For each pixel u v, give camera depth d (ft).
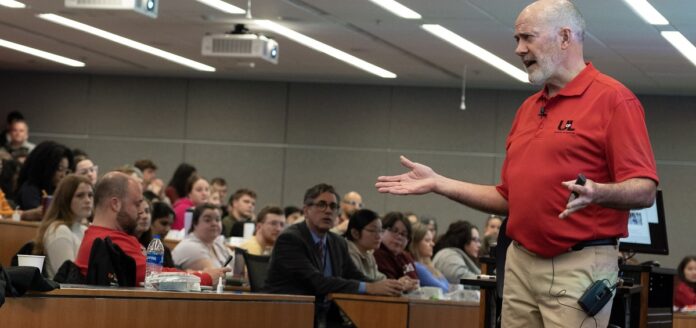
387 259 25.34
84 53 45.06
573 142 10.85
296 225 21.54
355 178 50.62
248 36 35.27
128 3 28.63
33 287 12.48
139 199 17.40
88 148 51.78
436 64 42.70
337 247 22.26
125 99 51.70
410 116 50.19
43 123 51.78
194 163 51.47
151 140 51.62
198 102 51.62
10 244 24.14
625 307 16.20
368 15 33.40
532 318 11.16
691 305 30.96
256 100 51.29
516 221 11.11
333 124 50.80
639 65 39.75
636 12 30.73
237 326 15.93
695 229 47.50
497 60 40.52
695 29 32.40
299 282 21.04
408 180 11.81
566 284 10.80
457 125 49.80
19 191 27.40
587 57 38.45
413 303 21.07
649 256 47.88
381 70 45.37
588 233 10.77
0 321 12.12
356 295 20.99
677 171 47.60
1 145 42.42
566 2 11.14
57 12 35.65
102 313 13.51
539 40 11.00
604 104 10.83
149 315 14.26
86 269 16.65
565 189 10.82
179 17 35.09
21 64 49.75
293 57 43.09
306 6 32.53
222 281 17.94
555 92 11.25
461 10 31.78
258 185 51.19
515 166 11.26
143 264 16.99
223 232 34.71
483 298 16.31
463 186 11.80
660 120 47.75
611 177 10.82
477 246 31.68
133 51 43.75
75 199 19.56
